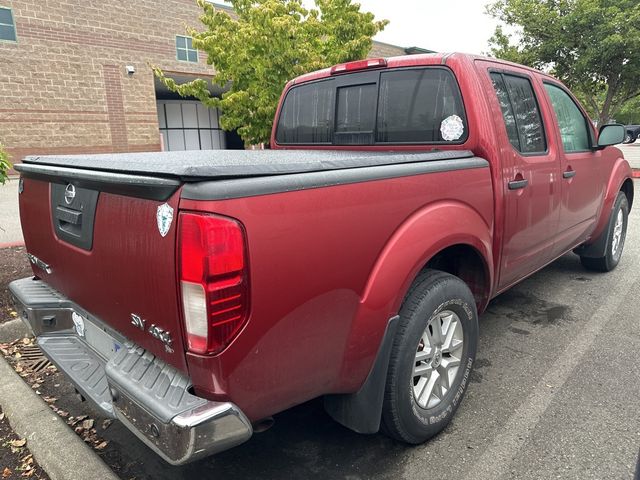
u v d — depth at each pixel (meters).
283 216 1.75
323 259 1.90
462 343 2.74
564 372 3.30
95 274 2.17
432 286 2.44
